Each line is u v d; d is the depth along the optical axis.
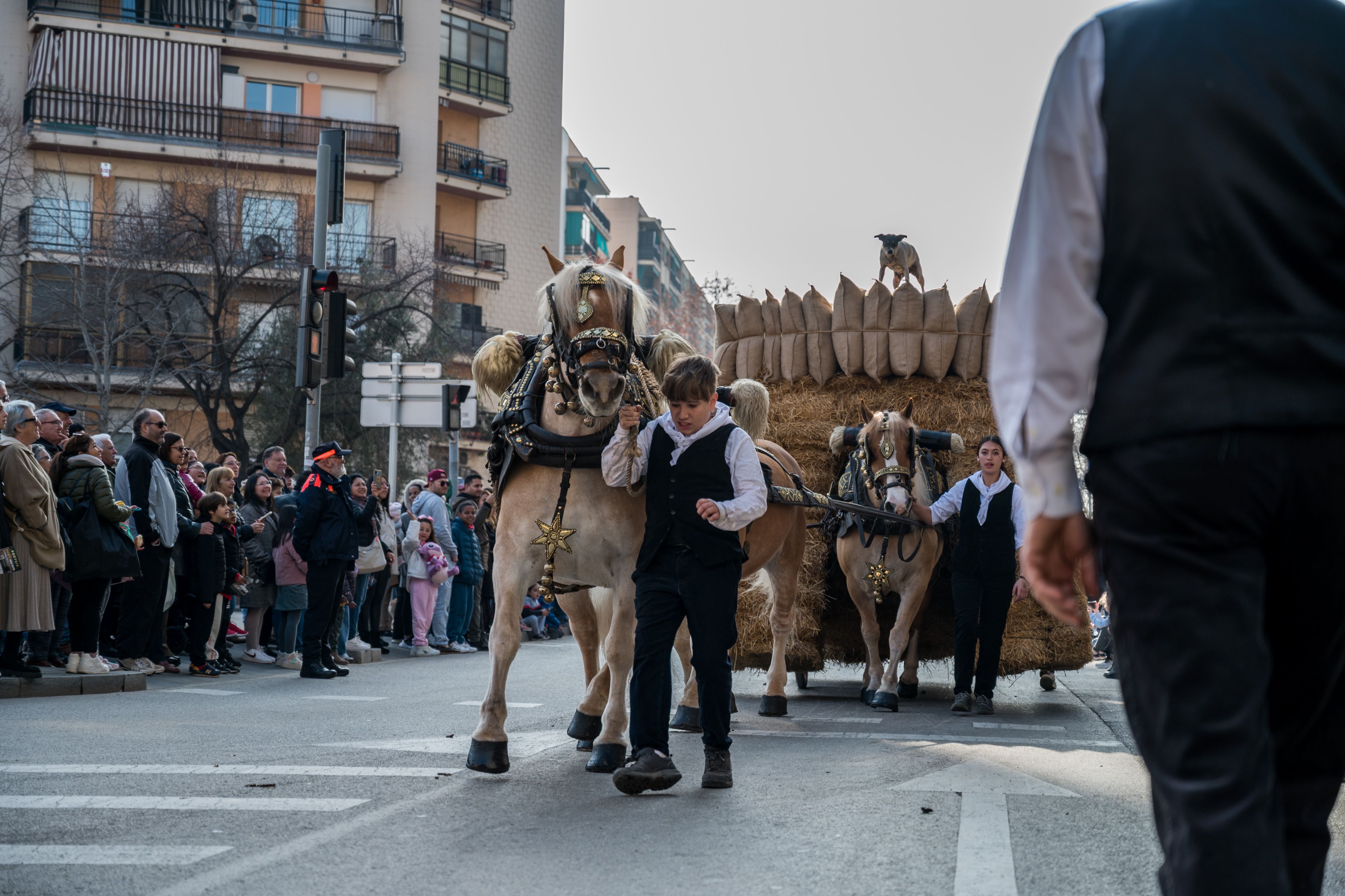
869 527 9.34
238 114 37.56
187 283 32.53
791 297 10.54
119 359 33.62
